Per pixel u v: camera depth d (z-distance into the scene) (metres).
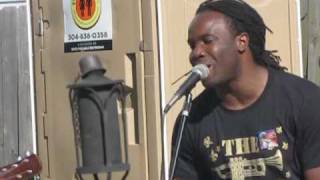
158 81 9.11
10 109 12.27
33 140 10.39
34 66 10.23
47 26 10.05
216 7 6.03
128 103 9.29
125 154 7.02
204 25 5.96
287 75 6.11
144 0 9.13
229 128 6.10
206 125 6.18
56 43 9.96
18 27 12.16
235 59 6.00
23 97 12.20
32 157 7.81
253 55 6.08
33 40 10.21
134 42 9.22
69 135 9.98
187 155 6.37
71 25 9.77
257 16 6.11
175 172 6.39
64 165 10.05
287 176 5.98
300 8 11.24
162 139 9.12
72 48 9.78
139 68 9.20
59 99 10.02
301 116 5.90
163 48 9.12
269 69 6.14
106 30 9.44
